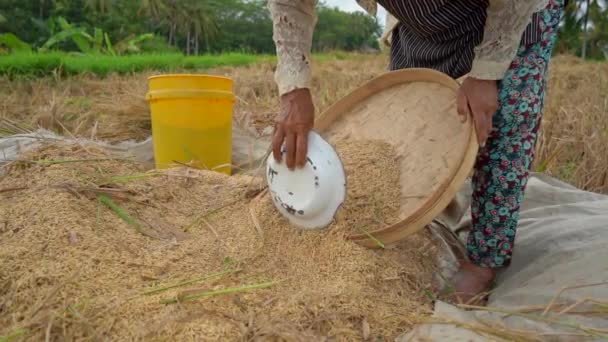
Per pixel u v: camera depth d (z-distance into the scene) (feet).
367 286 5.15
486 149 5.67
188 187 7.20
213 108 9.16
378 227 5.60
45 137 9.23
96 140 11.02
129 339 4.17
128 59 37.22
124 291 4.68
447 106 5.82
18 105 16.20
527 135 5.54
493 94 5.03
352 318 4.73
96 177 6.82
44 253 5.15
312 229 5.40
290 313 4.61
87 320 4.27
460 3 5.68
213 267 5.33
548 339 4.60
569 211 7.41
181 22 146.20
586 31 102.94
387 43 7.73
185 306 4.49
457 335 4.57
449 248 6.64
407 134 6.07
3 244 5.36
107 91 21.66
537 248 6.31
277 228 5.89
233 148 11.08
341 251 5.47
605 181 9.99
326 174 5.00
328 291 4.94
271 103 16.42
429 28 5.95
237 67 38.99
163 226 6.14
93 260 5.07
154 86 9.15
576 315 4.85
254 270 5.36
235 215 6.40
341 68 37.27
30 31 109.81
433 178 5.58
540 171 10.26
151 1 130.31
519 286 5.72
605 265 5.40
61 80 25.18
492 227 5.80
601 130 11.60
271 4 5.24
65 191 6.20
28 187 6.50
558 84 22.57
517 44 4.90
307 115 5.14
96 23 120.57
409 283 5.57
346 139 6.51
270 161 5.42
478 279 6.01
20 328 4.31
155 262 5.25
